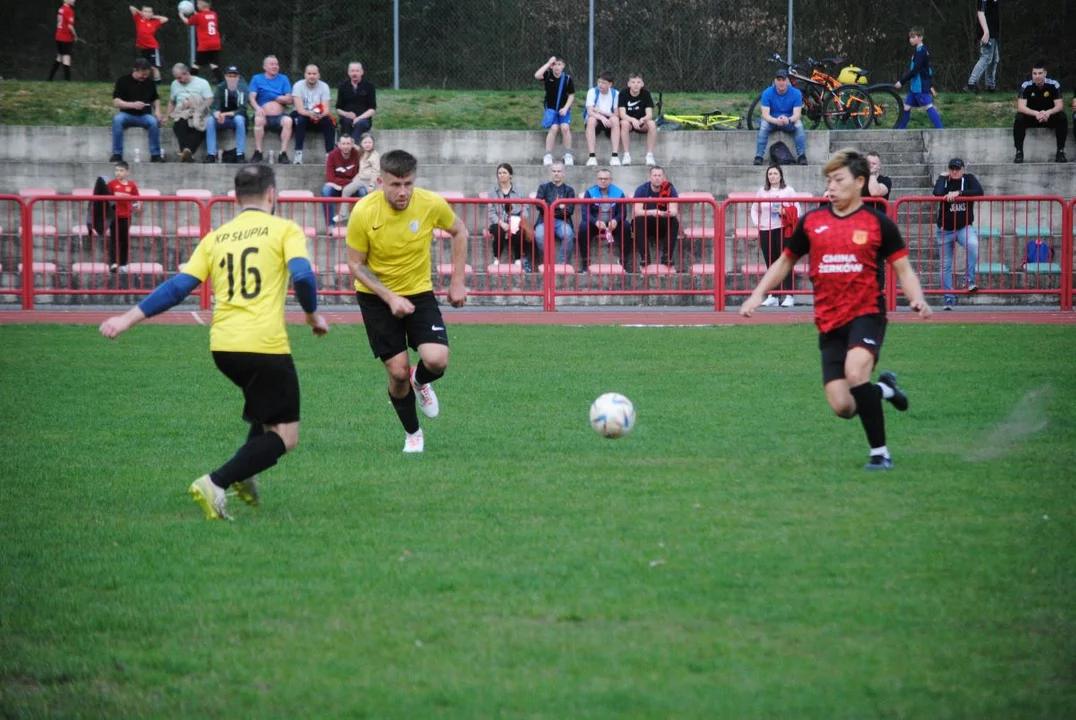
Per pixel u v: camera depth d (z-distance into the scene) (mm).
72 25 89688
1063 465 24656
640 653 14234
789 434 28641
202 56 81938
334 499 22391
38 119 83250
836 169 23844
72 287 60250
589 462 25562
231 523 20672
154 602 16344
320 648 14578
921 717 12375
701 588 16578
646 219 60688
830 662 13898
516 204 62969
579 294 60094
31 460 26156
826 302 24391
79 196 59094
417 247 26188
